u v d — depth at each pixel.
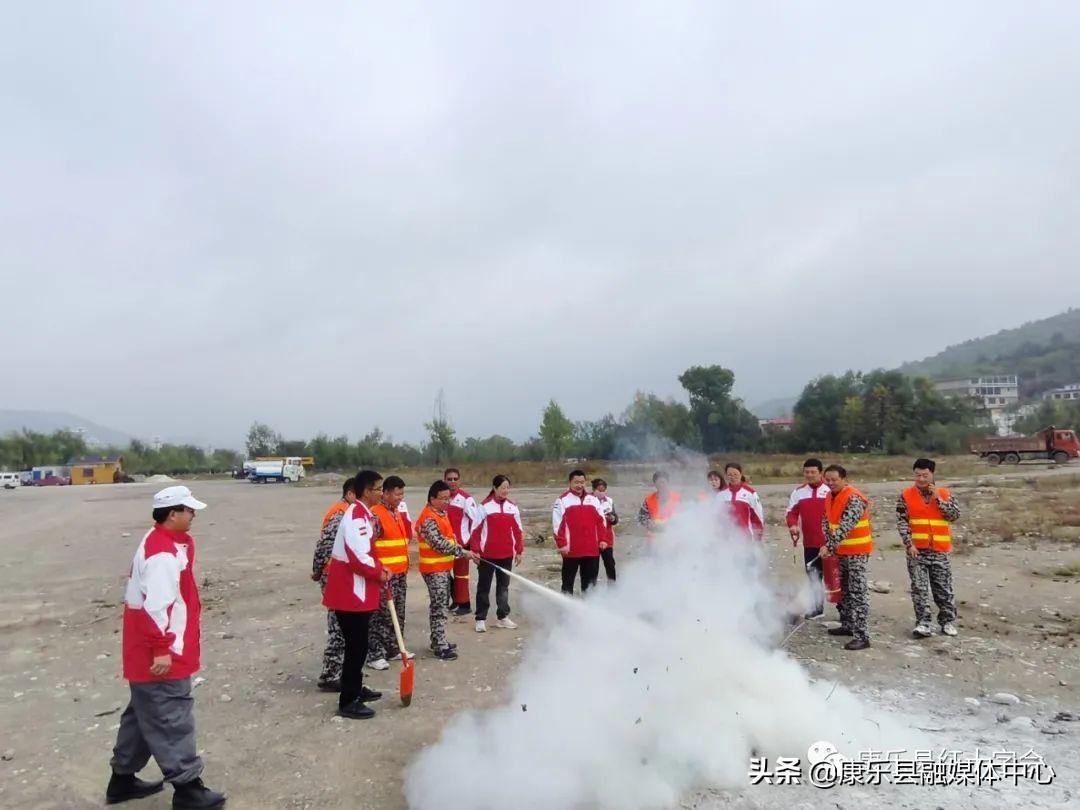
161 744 4.19
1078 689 6.01
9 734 5.70
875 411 68.44
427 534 7.23
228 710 6.02
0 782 4.80
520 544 8.78
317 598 10.77
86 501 36.75
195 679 6.92
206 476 96.69
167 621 4.15
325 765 4.84
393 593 7.04
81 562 14.80
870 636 7.72
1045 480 28.33
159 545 4.25
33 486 68.25
